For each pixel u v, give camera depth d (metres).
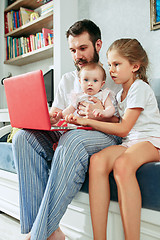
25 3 2.55
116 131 0.93
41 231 0.80
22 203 0.97
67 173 0.83
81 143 0.87
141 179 0.78
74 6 2.09
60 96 1.36
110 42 1.87
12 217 1.49
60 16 1.98
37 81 0.83
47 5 2.18
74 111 1.18
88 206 0.93
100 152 0.88
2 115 2.28
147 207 0.76
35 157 1.00
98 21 1.95
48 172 1.04
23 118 0.97
